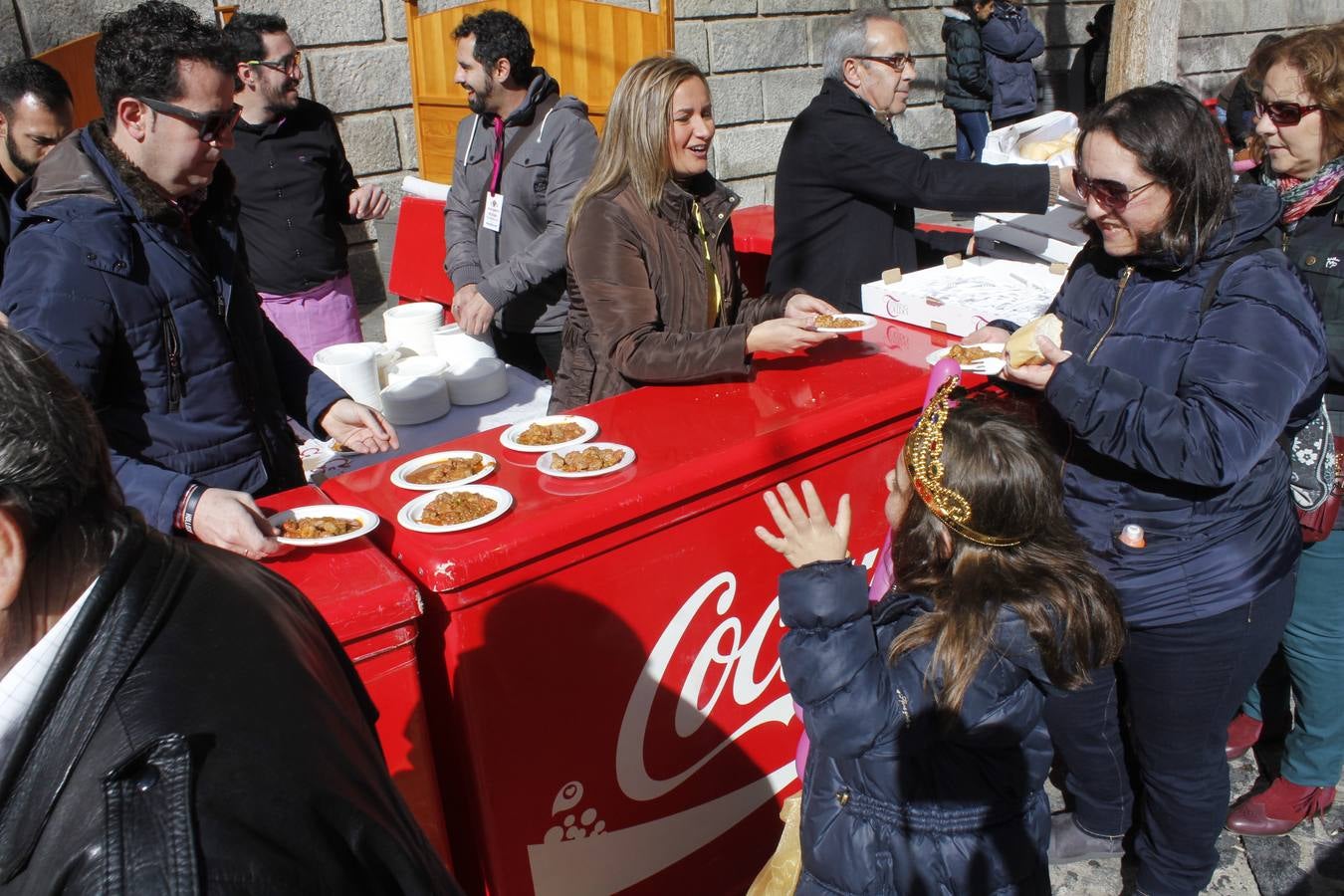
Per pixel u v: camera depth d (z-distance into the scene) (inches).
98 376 68.1
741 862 93.4
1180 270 71.1
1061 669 55.6
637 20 257.1
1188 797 82.1
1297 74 82.9
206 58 67.9
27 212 67.5
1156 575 75.2
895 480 62.7
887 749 56.7
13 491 29.2
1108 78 199.8
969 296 111.0
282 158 167.6
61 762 28.4
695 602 80.8
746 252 175.3
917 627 56.7
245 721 30.1
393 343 137.8
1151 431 66.7
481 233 154.9
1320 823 104.0
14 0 224.1
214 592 34.4
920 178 113.0
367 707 43.5
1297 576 92.0
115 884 25.5
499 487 76.1
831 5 346.9
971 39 354.3
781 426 83.4
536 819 75.4
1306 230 85.7
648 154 92.6
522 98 146.2
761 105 343.3
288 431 86.7
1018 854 58.4
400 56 274.1
